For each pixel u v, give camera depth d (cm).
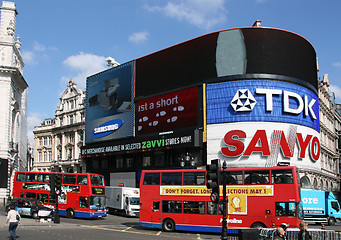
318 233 2005
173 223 2906
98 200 3819
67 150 8169
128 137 6222
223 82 5141
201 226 2788
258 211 2625
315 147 5444
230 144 4959
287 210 2558
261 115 4941
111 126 6581
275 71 5066
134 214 4481
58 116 8581
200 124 5269
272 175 2652
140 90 6188
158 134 5753
